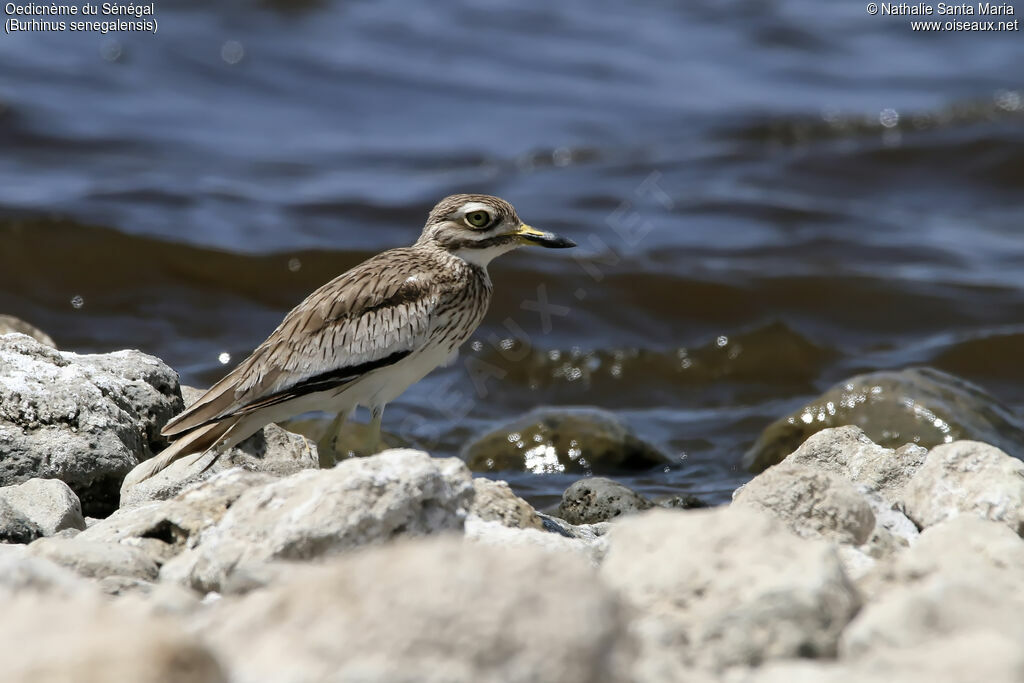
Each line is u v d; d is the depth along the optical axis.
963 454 7.79
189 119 26.83
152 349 16.22
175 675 4.12
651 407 15.23
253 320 17.30
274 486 6.59
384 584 4.61
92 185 21.73
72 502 8.30
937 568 5.82
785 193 23.94
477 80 30.53
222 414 8.68
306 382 8.95
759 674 4.83
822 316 18.02
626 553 5.82
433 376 15.76
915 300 18.27
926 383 12.84
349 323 9.11
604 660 4.52
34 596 4.82
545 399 15.51
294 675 4.38
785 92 30.55
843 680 4.62
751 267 19.19
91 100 26.75
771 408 14.48
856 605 5.52
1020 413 14.85
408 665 4.36
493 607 4.49
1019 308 18.16
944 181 24.70
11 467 8.84
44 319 16.83
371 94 29.34
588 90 30.25
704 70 32.03
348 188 23.16
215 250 18.50
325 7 33.84
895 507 7.90
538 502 11.29
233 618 4.84
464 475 6.80
